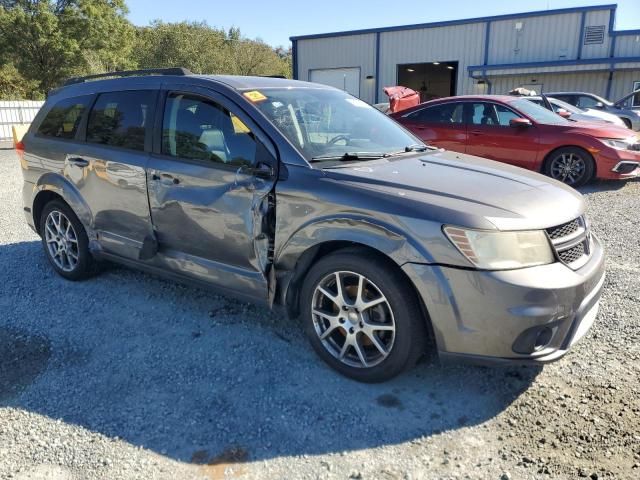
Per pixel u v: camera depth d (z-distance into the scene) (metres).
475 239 2.73
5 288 4.66
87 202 4.39
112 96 4.32
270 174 3.31
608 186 8.91
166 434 2.75
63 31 35.34
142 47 47.62
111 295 4.46
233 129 3.55
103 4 36.97
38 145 4.78
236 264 3.55
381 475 2.46
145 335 3.79
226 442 2.69
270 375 3.27
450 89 31.91
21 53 34.56
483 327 2.76
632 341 3.56
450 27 25.05
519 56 24.08
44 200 4.94
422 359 3.44
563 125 8.79
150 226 3.96
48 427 2.82
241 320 3.99
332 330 3.25
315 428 2.79
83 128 4.46
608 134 8.53
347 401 3.02
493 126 9.18
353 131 3.95
